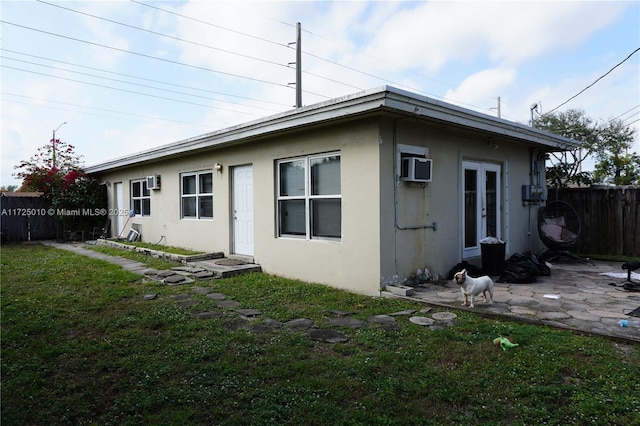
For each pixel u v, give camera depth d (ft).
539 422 7.98
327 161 21.84
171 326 14.33
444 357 11.21
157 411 8.67
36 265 28.12
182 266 26.73
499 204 27.53
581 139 63.82
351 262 20.16
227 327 14.28
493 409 8.48
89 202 47.98
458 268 22.62
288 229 24.29
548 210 32.42
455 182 23.48
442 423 8.06
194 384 9.79
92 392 9.50
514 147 28.66
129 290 19.83
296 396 9.11
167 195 36.47
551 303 16.57
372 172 19.13
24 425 8.20
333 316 15.56
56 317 15.51
